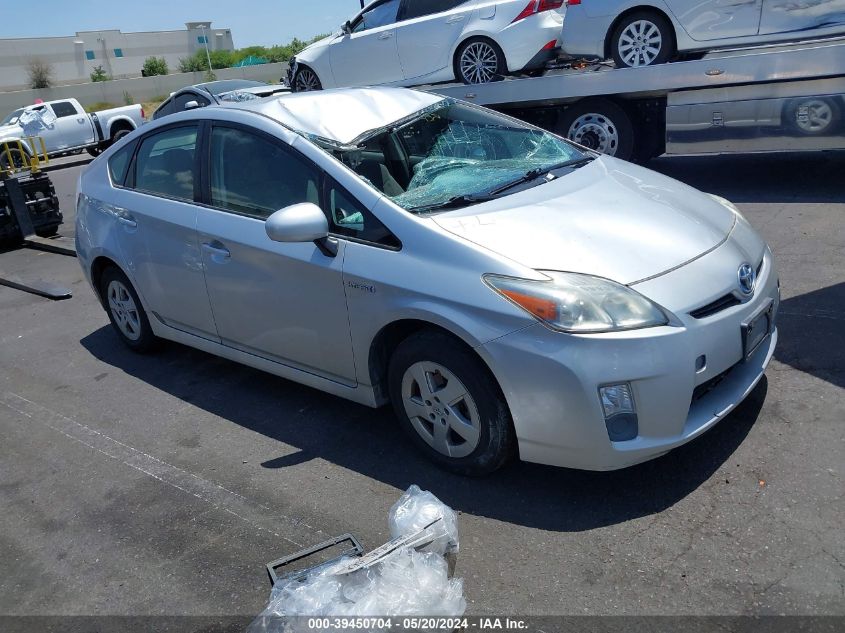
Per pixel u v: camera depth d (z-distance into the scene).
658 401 2.92
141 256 4.69
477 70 9.10
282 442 3.97
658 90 7.66
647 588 2.69
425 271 3.24
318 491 3.50
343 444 3.87
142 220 4.64
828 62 6.73
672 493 3.16
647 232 3.33
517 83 8.39
